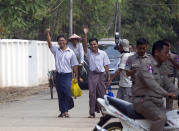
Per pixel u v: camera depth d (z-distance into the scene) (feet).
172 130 61.21
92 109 101.81
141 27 415.64
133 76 73.05
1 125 92.58
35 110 121.08
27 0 143.13
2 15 141.59
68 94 102.47
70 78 103.24
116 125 64.64
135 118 62.49
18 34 279.28
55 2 268.82
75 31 302.04
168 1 435.53
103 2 297.53
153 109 61.26
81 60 137.18
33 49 199.82
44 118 102.78
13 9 142.31
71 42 136.56
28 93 172.65
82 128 85.81
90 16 298.56
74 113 111.55
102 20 342.03
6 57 187.62
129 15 413.80
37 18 194.59
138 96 62.44
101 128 64.28
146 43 73.26
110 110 63.57
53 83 152.76
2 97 159.94
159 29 420.77
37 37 284.00
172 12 431.02
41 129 84.99
